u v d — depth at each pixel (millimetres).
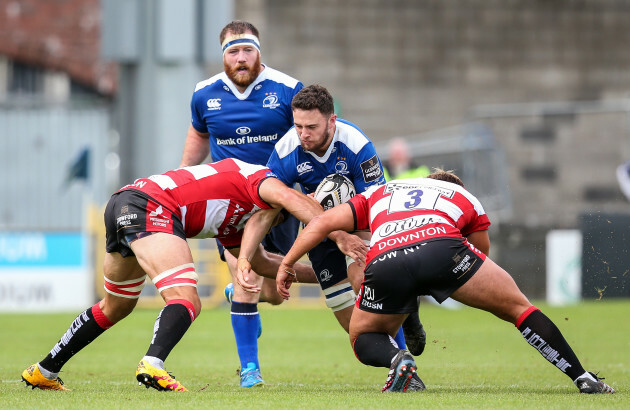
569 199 65562
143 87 53594
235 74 22719
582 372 17656
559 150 66000
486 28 78688
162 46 52750
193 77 53469
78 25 85250
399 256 17281
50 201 67500
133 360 28641
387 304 17484
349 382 22516
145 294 54562
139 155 53906
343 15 77875
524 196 65688
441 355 30266
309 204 18547
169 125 53438
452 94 78062
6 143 67500
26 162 67438
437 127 77750
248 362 21141
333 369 26125
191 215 18266
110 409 14570
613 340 34594
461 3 78688
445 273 17281
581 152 65812
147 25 53281
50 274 52656
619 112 65500
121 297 18641
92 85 84562
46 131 67625
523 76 78625
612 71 79125
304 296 57250
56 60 83938
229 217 18594
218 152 23812
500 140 66438
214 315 49438
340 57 77688
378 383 22250
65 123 67812
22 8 84812
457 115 77875
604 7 79500
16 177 67500
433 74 78062
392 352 17391
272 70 23344
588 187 65625
